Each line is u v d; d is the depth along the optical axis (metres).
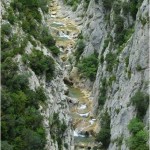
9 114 54.59
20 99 57.62
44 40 72.88
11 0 69.31
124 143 63.84
